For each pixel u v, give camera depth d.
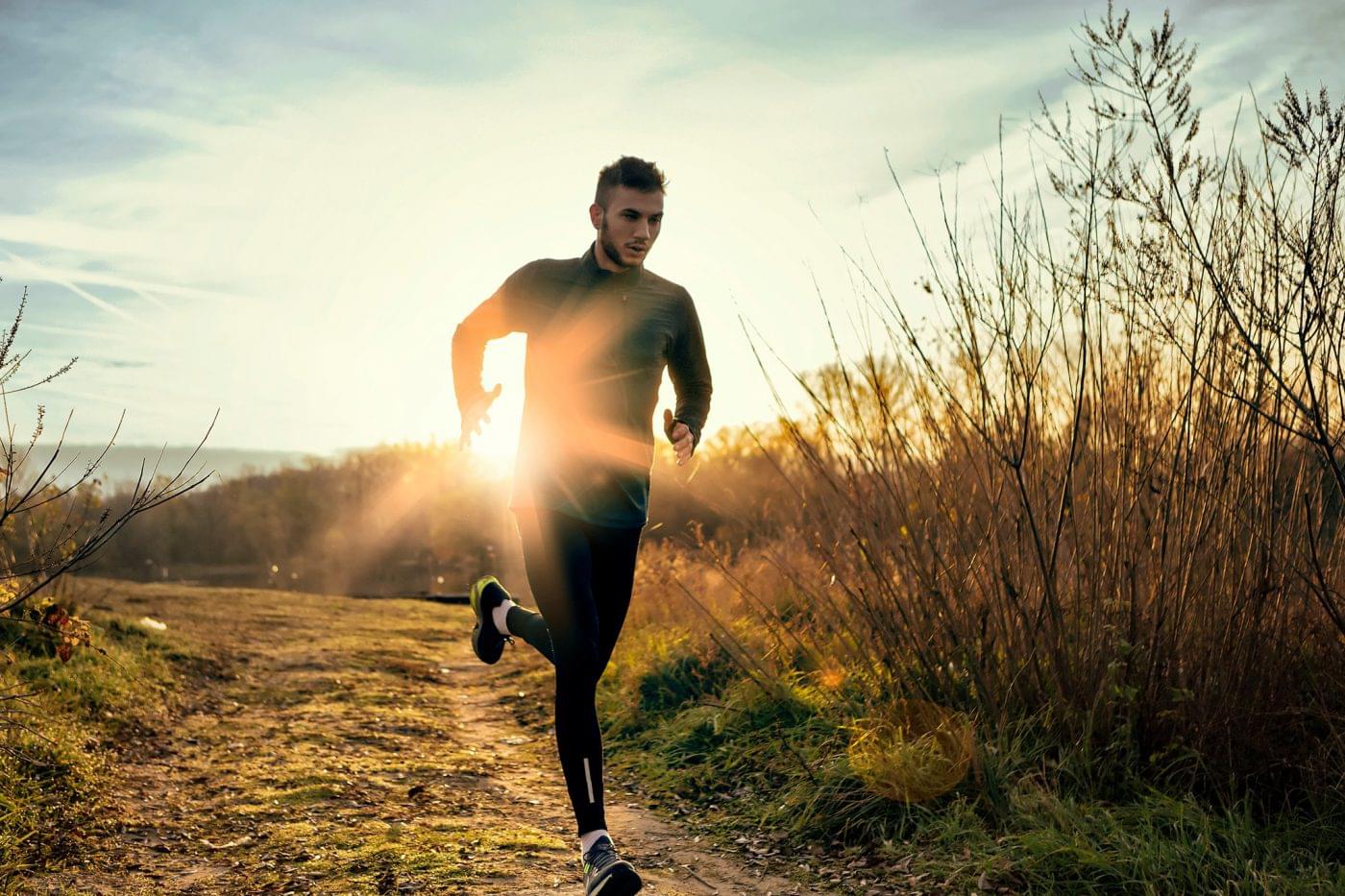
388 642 10.88
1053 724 3.68
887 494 4.25
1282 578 3.34
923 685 4.01
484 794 4.39
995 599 3.87
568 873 3.23
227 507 69.94
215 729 5.66
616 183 2.63
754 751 4.52
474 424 2.75
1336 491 3.45
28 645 5.81
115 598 11.28
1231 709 3.34
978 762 3.51
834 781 3.81
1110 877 2.87
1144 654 3.51
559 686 2.56
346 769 4.77
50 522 4.05
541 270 2.78
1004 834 3.26
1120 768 3.46
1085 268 3.60
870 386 4.21
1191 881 2.73
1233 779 3.21
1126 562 3.58
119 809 3.93
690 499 7.71
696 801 4.26
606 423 2.66
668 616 7.12
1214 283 3.18
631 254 2.65
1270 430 3.33
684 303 2.91
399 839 3.58
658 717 5.58
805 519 5.45
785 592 5.86
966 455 4.11
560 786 4.64
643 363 2.72
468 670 9.12
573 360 2.67
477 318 2.84
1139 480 3.57
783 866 3.39
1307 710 3.26
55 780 4.04
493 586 3.16
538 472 2.63
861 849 3.43
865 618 4.45
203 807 4.06
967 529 4.07
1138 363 3.65
